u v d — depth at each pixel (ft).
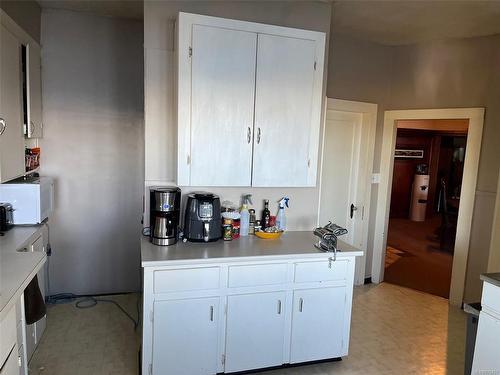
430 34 11.75
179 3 8.38
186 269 7.24
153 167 8.62
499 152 11.43
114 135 11.49
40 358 8.64
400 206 29.19
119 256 11.98
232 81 8.02
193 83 7.79
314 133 8.85
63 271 11.62
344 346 8.70
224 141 8.13
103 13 10.80
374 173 13.56
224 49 7.90
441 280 14.69
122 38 11.22
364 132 13.19
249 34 8.04
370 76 12.92
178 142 7.86
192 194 8.56
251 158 8.39
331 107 12.22
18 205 8.67
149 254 7.42
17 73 8.41
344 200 13.43
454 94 12.17
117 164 11.61
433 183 29.35
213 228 8.34
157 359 7.32
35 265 6.16
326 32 9.46
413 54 12.82
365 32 11.75
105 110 11.34
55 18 10.64
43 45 10.61
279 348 8.15
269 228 9.18
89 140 11.32
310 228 10.04
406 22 10.72
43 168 11.03
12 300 4.93
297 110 8.60
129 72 11.39
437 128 23.97
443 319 11.37
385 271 15.58
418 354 9.39
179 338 7.39
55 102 10.89
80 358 8.70
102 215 11.69
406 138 28.37
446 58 12.23
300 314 8.20
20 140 8.64
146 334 7.19
